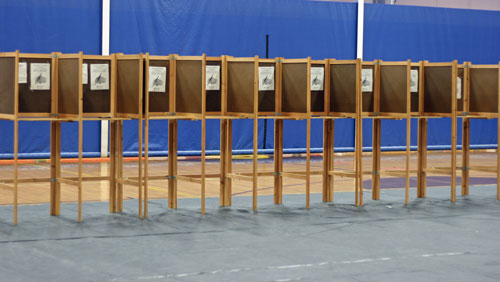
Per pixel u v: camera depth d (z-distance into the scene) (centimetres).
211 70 932
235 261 630
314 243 720
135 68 860
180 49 1769
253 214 909
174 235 757
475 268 609
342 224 839
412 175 1462
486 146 2117
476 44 2083
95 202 1004
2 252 662
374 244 717
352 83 977
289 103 959
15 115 818
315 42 1911
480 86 1080
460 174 1520
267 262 628
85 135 1711
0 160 1639
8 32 1603
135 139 1762
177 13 1756
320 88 988
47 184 1223
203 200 905
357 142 984
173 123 941
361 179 984
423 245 713
